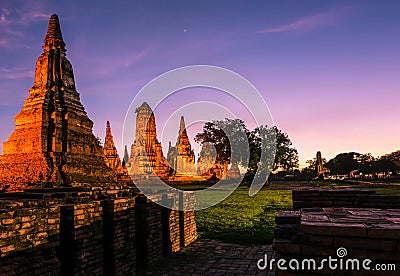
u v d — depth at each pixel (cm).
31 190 999
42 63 1559
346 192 861
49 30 1599
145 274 906
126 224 870
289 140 5228
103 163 1636
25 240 599
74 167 1438
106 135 3953
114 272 805
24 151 1462
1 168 1470
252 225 1650
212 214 2077
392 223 360
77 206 714
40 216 632
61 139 1482
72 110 1559
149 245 988
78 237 708
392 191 3048
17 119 1520
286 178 7706
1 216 562
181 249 1194
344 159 9150
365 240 337
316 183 5709
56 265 644
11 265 566
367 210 471
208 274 902
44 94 1498
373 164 8431
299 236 364
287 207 2433
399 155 9144
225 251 1159
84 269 716
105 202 826
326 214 428
